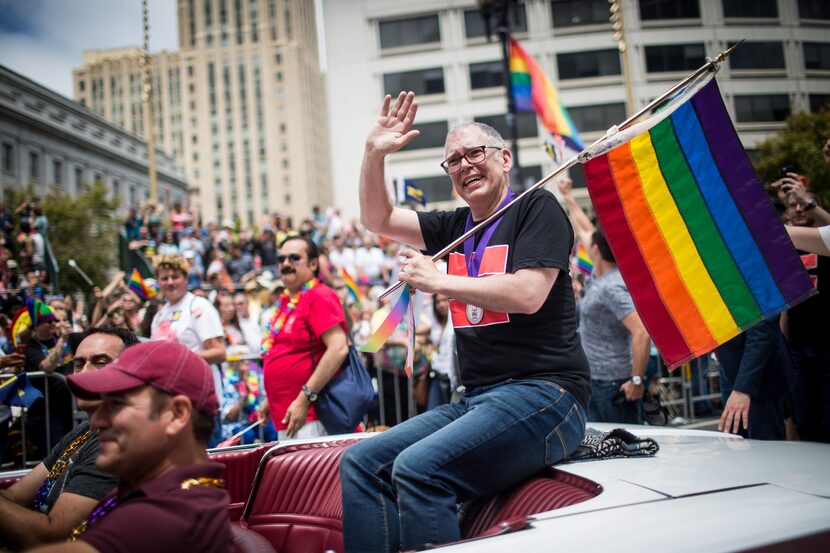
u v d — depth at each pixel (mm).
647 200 2381
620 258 2398
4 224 13227
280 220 14547
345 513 2082
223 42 132250
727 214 2344
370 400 3902
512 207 2305
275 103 129750
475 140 2396
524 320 2195
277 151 129125
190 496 1401
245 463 2596
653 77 26484
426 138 37781
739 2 23109
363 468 2100
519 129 36719
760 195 2318
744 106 22312
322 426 3832
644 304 2398
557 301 2225
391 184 7953
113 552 1270
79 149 46844
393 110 2605
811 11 22719
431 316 6578
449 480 1935
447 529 1888
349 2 38594
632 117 2361
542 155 36156
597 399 4246
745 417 3352
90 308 8555
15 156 39906
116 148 52000
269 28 131000
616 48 33844
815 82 22578
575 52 34031
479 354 2264
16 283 10953
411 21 38344
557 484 1907
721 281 2342
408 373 2469
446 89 37844
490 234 2346
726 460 1899
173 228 14039
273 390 3932
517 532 1449
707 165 2367
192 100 132000
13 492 2330
